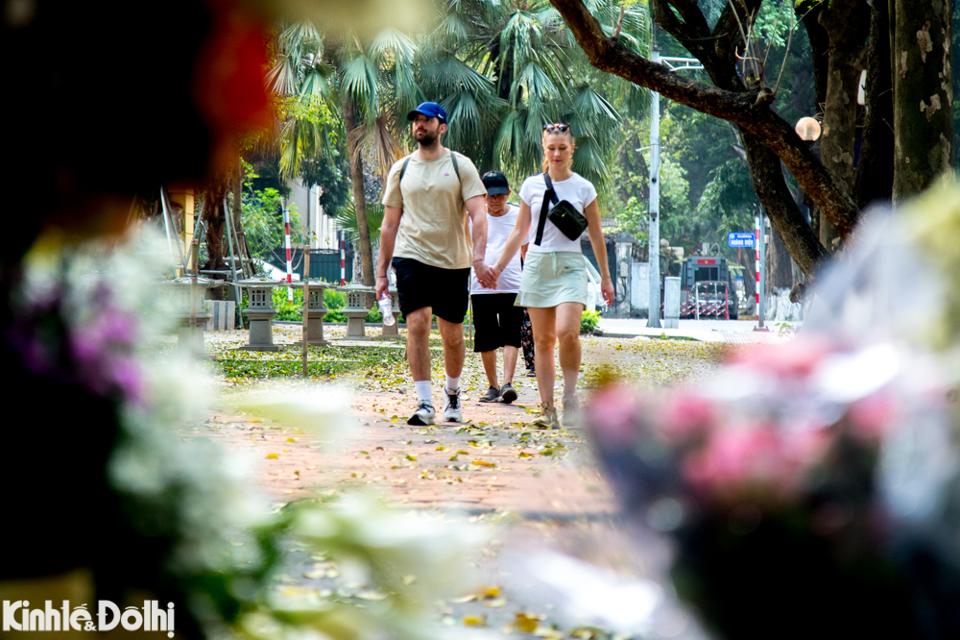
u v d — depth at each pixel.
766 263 101.94
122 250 2.29
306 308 26.66
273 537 2.52
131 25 1.98
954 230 2.28
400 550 2.48
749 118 19.80
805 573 2.35
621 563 2.46
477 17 61.88
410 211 17.91
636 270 100.12
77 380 2.28
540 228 17.02
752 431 2.36
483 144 61.69
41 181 2.03
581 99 62.97
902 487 2.30
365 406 20.50
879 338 2.35
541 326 17.22
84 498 2.29
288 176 58.47
